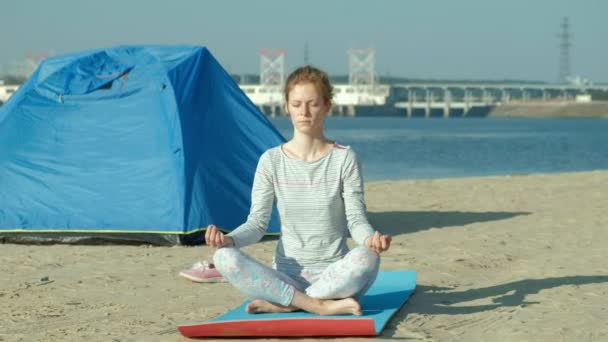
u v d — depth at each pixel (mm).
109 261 7016
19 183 8219
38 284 6051
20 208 8094
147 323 4891
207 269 6156
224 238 4621
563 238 8180
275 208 8477
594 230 8734
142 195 7992
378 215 10297
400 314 4953
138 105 8398
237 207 8203
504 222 9477
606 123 126375
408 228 9070
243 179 8383
